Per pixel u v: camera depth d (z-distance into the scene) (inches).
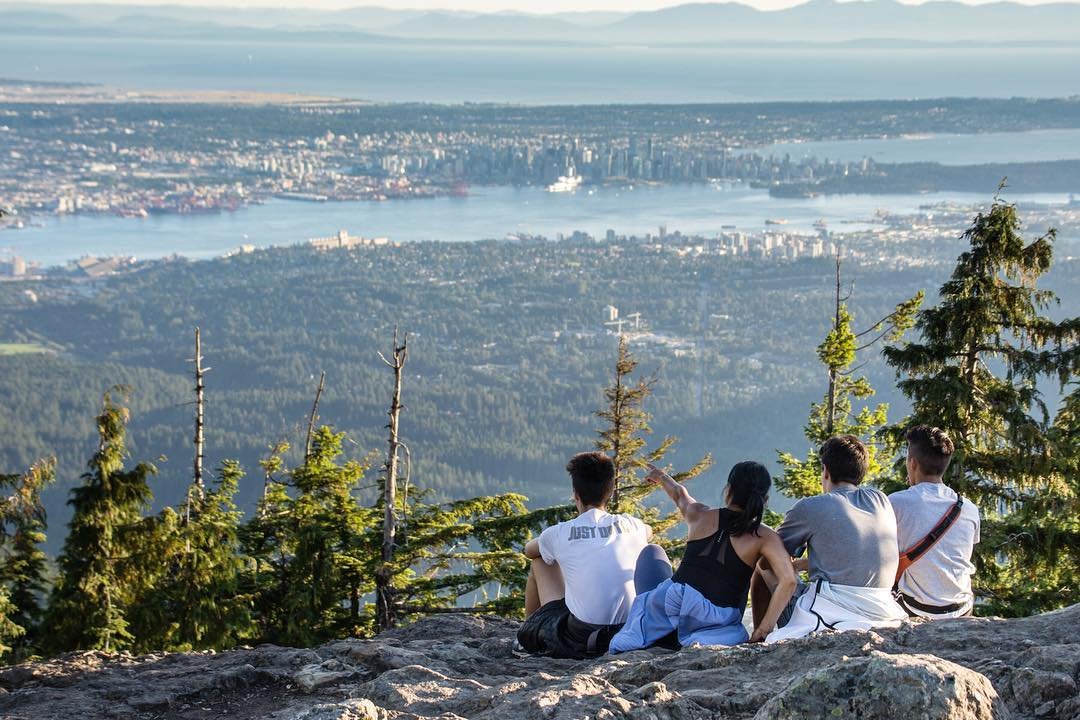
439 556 676.7
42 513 660.1
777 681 173.0
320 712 164.2
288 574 739.4
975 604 509.4
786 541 221.8
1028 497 524.1
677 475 723.4
